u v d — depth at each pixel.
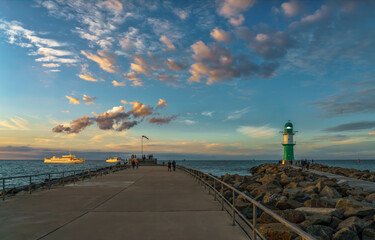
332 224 10.73
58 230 6.60
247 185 23.05
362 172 42.09
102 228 6.80
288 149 70.81
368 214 11.61
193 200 11.03
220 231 6.66
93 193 13.05
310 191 18.81
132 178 22.22
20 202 10.52
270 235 7.82
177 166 38.88
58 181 20.45
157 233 6.43
